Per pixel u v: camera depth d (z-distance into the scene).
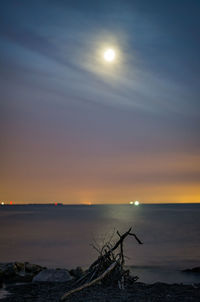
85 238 39.41
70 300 10.03
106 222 79.12
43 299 10.23
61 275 13.87
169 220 89.06
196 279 16.20
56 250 28.31
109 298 10.23
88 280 12.47
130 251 27.28
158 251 27.44
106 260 13.02
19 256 24.77
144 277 16.78
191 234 45.56
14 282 13.43
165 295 10.65
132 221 84.06
